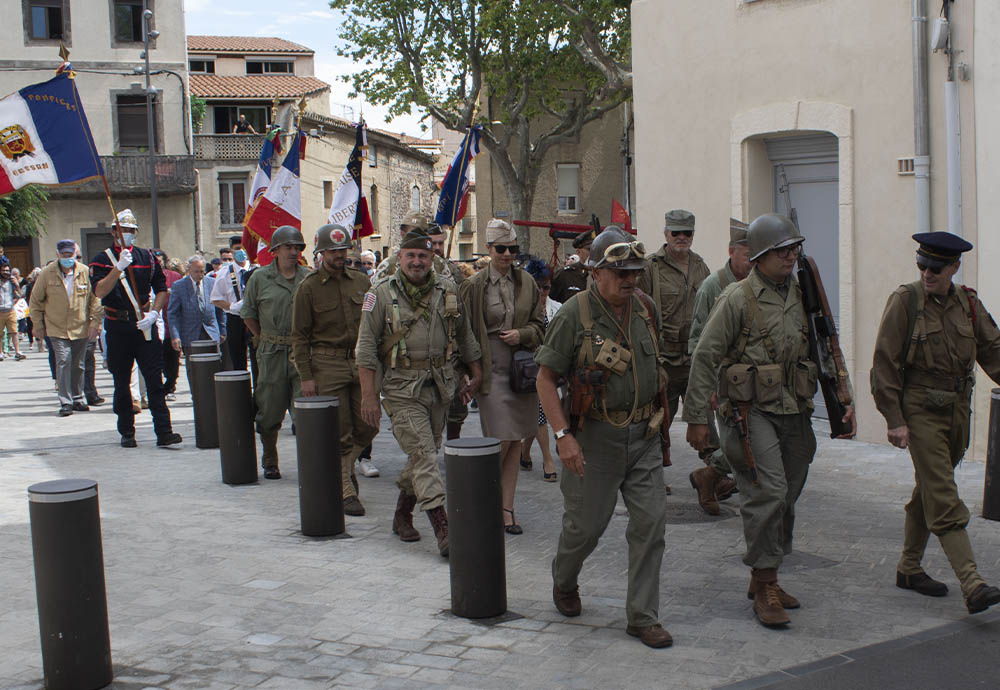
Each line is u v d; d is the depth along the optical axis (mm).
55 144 10391
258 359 8523
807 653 4785
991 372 5469
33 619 5418
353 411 7582
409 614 5379
